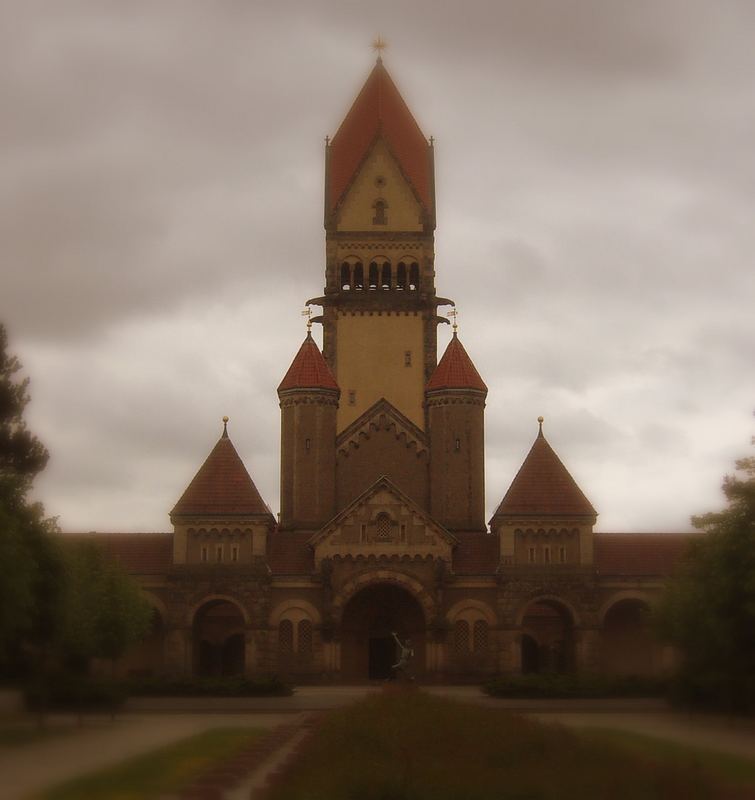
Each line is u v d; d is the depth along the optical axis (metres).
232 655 120.44
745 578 76.75
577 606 114.25
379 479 116.50
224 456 119.69
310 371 128.88
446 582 115.25
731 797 40.88
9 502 75.94
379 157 141.00
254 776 49.62
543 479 117.69
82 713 80.75
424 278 138.12
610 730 65.56
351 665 118.12
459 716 60.62
